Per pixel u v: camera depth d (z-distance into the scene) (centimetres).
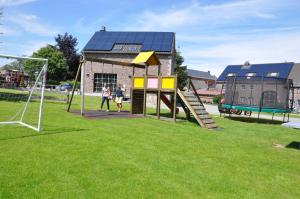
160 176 562
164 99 1617
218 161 703
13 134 816
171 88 1420
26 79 1227
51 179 503
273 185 569
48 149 682
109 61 1509
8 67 1232
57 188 469
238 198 492
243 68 6116
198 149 809
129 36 3850
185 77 6084
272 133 1335
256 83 1919
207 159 712
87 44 3744
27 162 578
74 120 1171
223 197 490
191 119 1544
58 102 2025
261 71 5819
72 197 442
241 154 796
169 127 1184
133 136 916
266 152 855
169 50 3544
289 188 559
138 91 1608
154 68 3569
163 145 820
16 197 427
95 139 827
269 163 727
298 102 5159
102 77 3647
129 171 575
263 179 599
